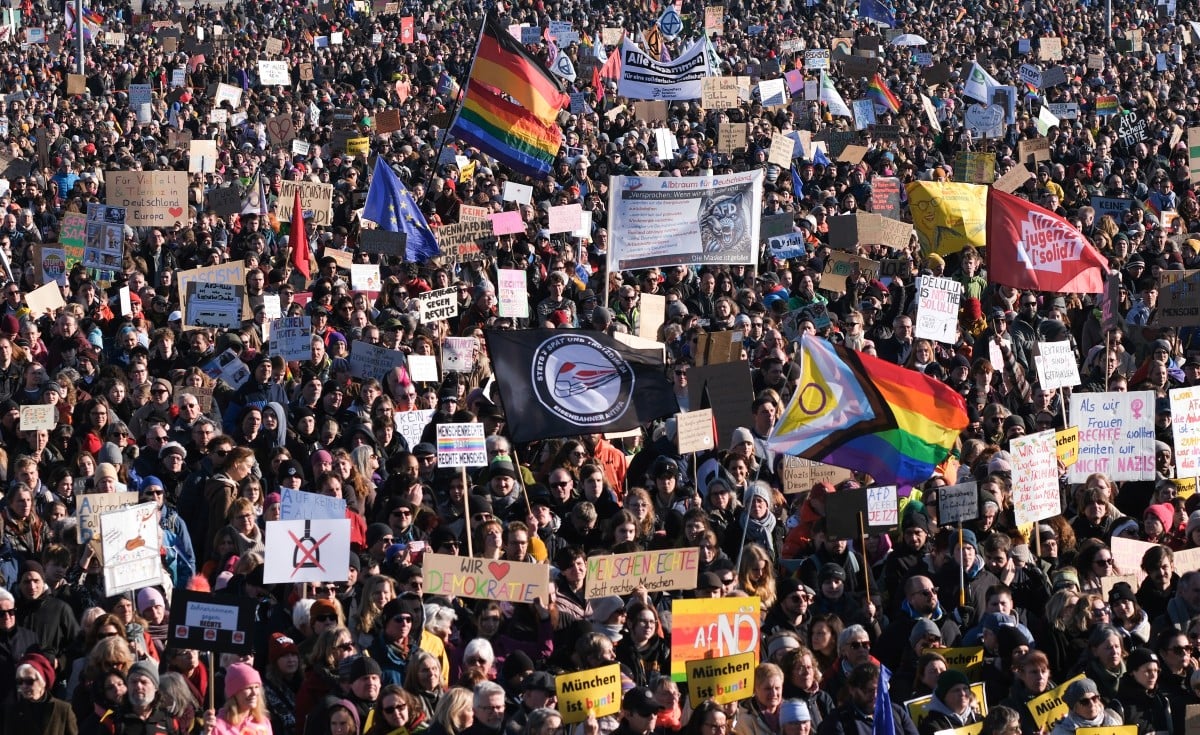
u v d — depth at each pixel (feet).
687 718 58.23
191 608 52.11
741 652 57.36
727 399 83.56
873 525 70.23
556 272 112.68
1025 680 57.62
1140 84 252.83
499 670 60.39
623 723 54.03
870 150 189.67
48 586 62.03
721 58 278.46
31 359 93.50
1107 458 80.38
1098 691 58.59
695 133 195.52
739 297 115.96
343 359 94.94
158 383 83.82
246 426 79.56
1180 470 81.66
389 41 291.58
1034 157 182.39
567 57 243.60
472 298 116.57
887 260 124.36
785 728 53.47
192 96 226.58
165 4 364.17
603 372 74.74
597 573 60.13
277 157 177.68
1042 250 102.73
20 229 139.33
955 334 102.12
